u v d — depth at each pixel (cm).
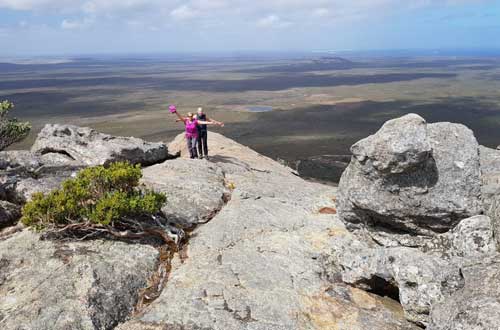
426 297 927
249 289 1039
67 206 1186
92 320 898
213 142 3091
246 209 1550
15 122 1772
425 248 1180
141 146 2175
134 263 1123
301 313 975
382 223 1311
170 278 1091
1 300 940
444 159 1183
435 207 1170
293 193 1945
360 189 1281
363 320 971
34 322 869
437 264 970
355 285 1109
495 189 1141
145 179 1761
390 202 1224
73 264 1069
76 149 2014
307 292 1062
